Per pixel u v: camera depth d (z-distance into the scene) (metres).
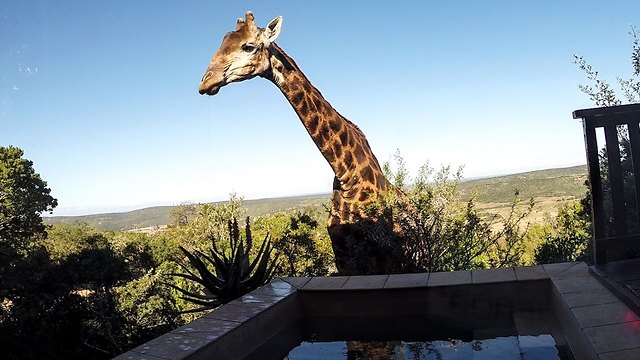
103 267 16.95
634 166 3.52
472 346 3.27
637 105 3.41
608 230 4.72
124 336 13.88
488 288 3.77
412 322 3.79
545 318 3.52
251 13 7.52
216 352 2.98
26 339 15.05
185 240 15.91
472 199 6.87
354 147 7.70
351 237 7.18
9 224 22.31
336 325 3.87
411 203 6.69
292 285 4.21
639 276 3.22
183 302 12.83
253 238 10.62
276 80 7.68
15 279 15.72
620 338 2.47
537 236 7.69
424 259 6.64
